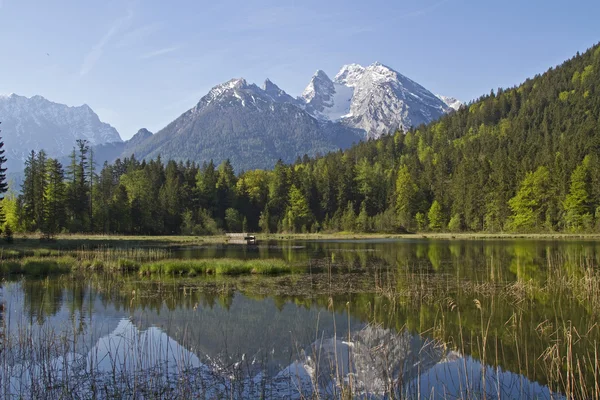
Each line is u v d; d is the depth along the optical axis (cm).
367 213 11850
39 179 7538
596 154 9431
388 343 1593
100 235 8038
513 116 17175
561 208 8825
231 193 11950
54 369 1359
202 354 1498
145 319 1981
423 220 10838
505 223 9575
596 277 2431
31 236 6781
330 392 1177
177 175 11738
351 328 1811
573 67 18012
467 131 17812
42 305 2277
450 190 11088
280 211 11944
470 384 1232
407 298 2377
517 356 1463
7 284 2931
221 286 2808
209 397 1145
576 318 1916
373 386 1219
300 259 4491
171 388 1203
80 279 3142
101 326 1869
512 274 3158
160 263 3503
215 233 9894
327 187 12425
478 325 1838
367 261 4256
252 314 2058
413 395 1156
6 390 1184
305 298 2427
